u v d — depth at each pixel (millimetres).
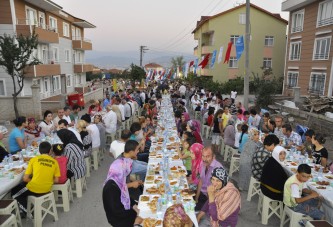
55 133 9617
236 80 32469
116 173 4727
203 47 37219
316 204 5773
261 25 35312
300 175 5391
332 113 14734
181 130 9453
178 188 5355
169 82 43500
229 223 4051
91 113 13492
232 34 35500
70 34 32219
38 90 18562
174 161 7047
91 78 57531
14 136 8234
